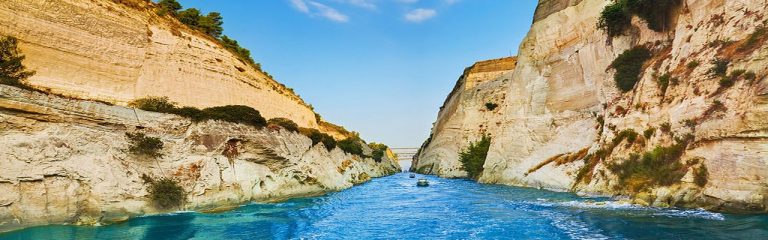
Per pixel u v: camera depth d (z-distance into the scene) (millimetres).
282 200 26844
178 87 28312
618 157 23891
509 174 38125
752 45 17359
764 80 15727
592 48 33844
